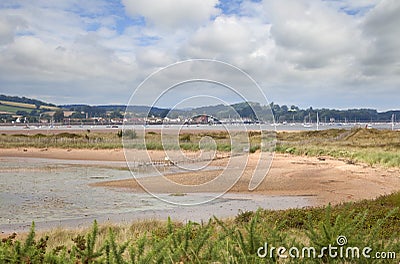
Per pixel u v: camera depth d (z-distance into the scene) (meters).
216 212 16.02
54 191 21.80
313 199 19.52
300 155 42.06
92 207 17.25
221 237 4.36
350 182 25.19
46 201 18.77
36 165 36.59
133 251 3.94
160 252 3.87
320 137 63.50
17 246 3.91
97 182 25.11
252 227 4.23
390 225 9.31
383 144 48.28
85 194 20.75
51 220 14.77
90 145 53.16
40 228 13.30
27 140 59.91
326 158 39.03
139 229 11.41
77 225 13.73
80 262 4.12
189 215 15.42
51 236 10.73
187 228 4.34
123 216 15.39
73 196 20.12
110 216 15.41
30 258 3.91
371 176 27.73
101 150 49.50
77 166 35.41
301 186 23.28
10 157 44.19
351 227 4.36
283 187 22.83
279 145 47.38
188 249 4.07
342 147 46.38
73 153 46.88
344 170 30.66
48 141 58.00
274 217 11.30
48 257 4.00
